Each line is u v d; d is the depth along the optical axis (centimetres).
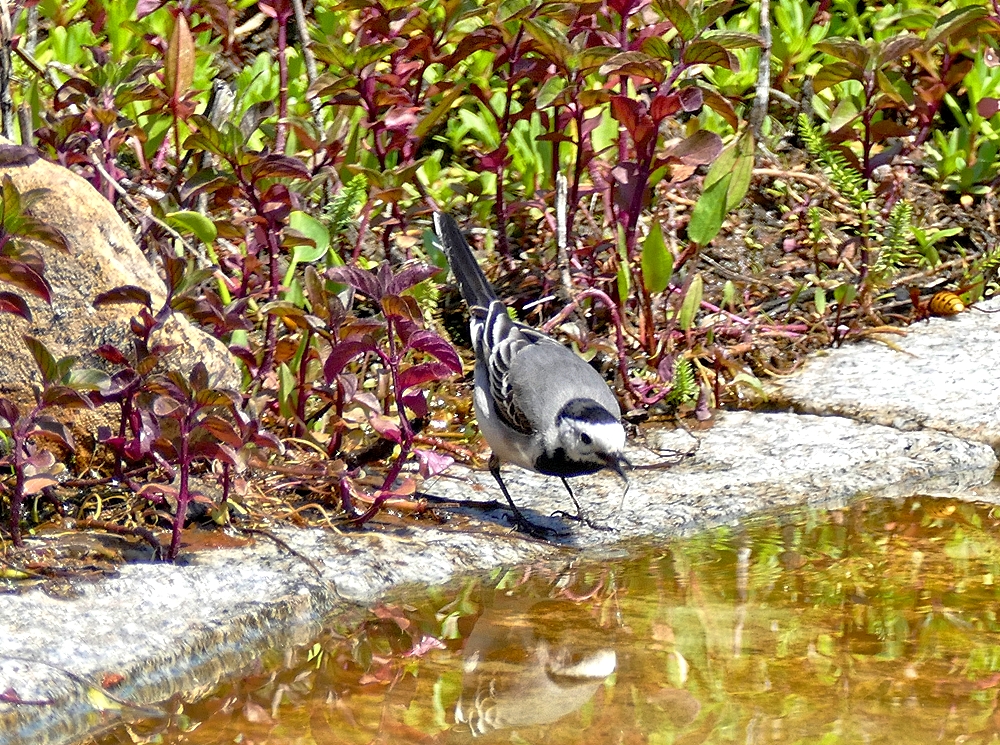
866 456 1121
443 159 1522
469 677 740
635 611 842
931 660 750
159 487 845
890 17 1562
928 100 1413
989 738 647
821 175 1465
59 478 934
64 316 946
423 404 938
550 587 891
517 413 1018
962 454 1124
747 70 1582
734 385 1251
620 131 1271
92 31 1478
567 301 1238
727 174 1147
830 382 1259
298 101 1406
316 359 1080
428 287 1213
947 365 1277
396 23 1211
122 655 711
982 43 1520
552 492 1070
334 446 1032
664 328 1268
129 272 969
